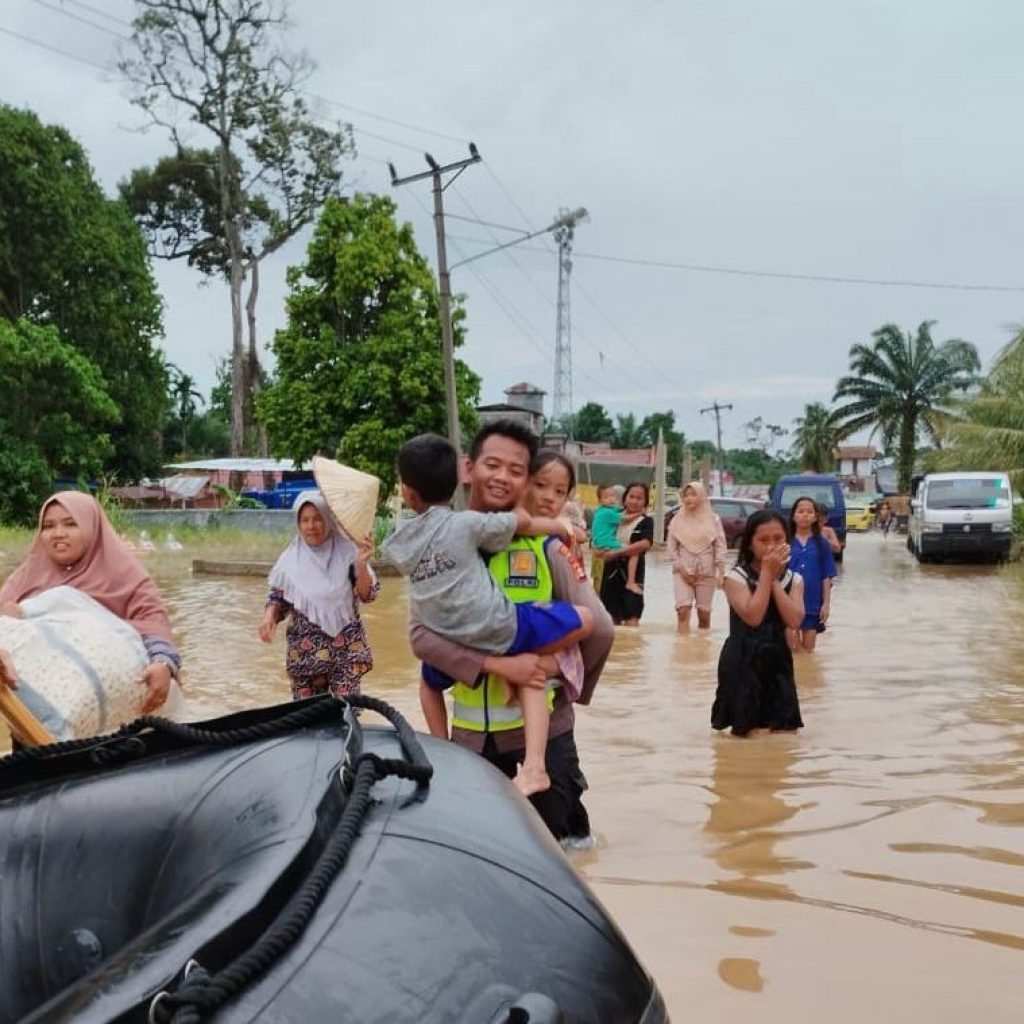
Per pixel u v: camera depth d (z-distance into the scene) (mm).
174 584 19016
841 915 4203
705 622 12852
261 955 1511
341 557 6980
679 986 3598
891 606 15680
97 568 4770
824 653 10875
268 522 32188
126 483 47438
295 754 2191
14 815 2311
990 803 5660
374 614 14438
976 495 26000
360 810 1855
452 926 1721
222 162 46875
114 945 2082
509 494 4488
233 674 9852
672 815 5484
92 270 40750
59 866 2195
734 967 3740
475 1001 1620
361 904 1685
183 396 65125
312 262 31234
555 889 1920
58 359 35219
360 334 31312
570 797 4691
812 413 93812
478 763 2254
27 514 34688
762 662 7191
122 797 2240
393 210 31344
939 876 4625
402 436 30203
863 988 3588
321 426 30922
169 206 50781
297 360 31031
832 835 5168
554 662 4453
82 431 36500
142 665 4500
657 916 4191
